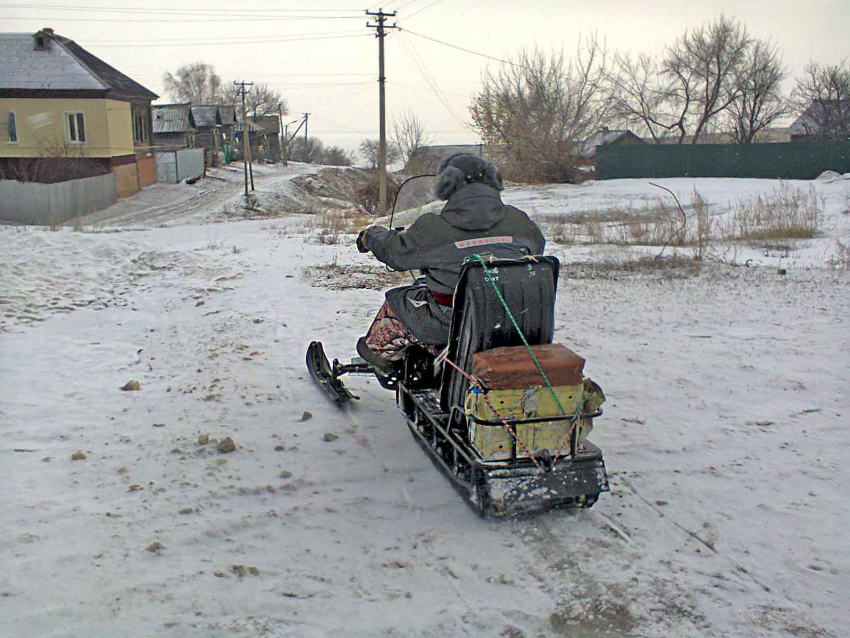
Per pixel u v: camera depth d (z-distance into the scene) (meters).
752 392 6.38
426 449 5.23
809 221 17.89
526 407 4.00
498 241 4.57
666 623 3.37
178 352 7.45
